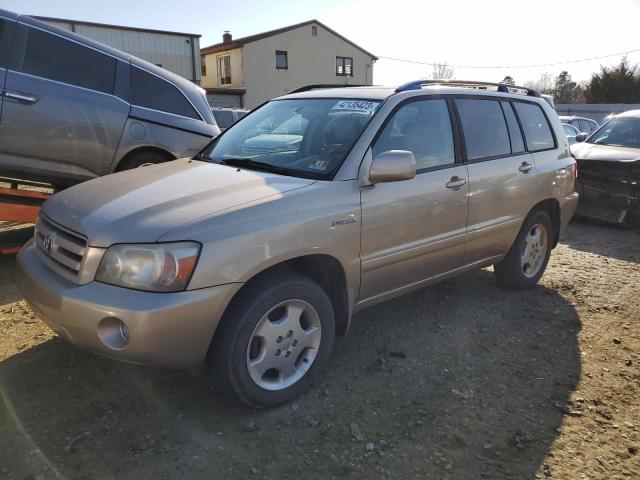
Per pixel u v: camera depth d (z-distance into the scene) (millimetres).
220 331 2740
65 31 5367
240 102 32812
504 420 3002
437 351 3781
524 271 4984
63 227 2842
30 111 4992
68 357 3439
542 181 4742
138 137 5691
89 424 2797
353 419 2951
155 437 2723
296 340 3035
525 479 2555
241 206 2775
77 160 5348
